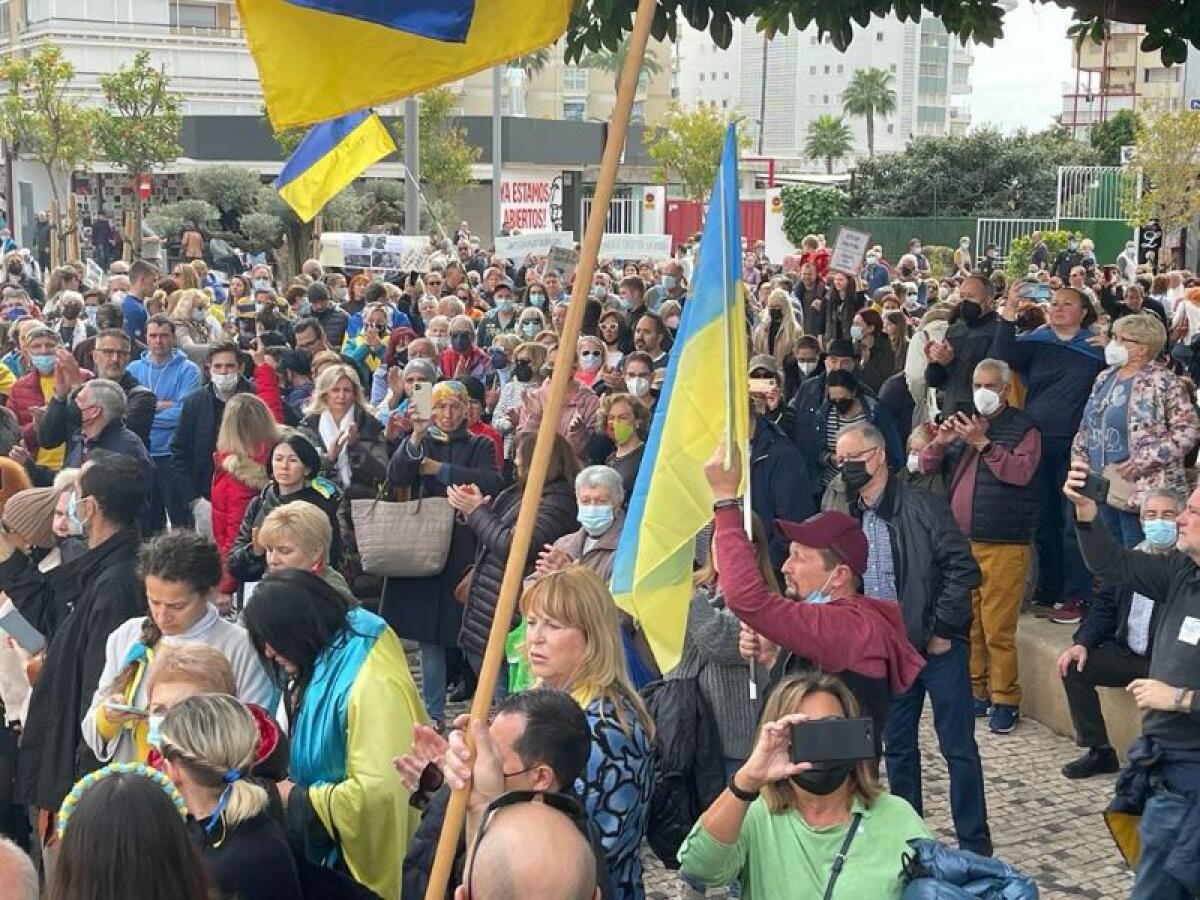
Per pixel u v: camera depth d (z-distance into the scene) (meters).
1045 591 8.97
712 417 4.25
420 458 7.61
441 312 15.52
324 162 11.34
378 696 4.34
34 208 43.59
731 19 8.77
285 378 11.61
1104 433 8.11
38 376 10.52
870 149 112.50
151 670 4.39
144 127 36.56
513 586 3.58
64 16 47.03
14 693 5.50
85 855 2.80
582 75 84.12
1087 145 55.31
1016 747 7.70
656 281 23.31
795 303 19.25
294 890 3.54
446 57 4.00
